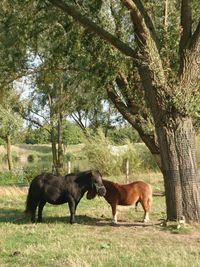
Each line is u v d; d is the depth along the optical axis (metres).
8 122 36.94
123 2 11.93
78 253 9.39
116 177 28.08
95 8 13.37
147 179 26.64
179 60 12.80
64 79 16.50
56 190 13.12
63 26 13.90
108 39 12.52
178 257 9.00
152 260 8.81
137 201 13.18
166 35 13.09
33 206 13.34
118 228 12.33
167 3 14.00
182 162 12.35
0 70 14.34
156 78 12.23
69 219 13.85
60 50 14.26
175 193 12.30
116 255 9.23
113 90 15.23
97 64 14.20
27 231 11.95
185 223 12.12
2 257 9.23
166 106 12.36
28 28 13.34
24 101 30.72
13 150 67.25
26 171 36.78
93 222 13.34
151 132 14.78
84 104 17.75
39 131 39.09
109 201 13.08
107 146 30.53
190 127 12.52
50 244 10.38
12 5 13.14
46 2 13.24
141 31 12.16
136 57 12.43
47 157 61.72
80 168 34.31
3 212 15.65
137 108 15.18
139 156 30.78
